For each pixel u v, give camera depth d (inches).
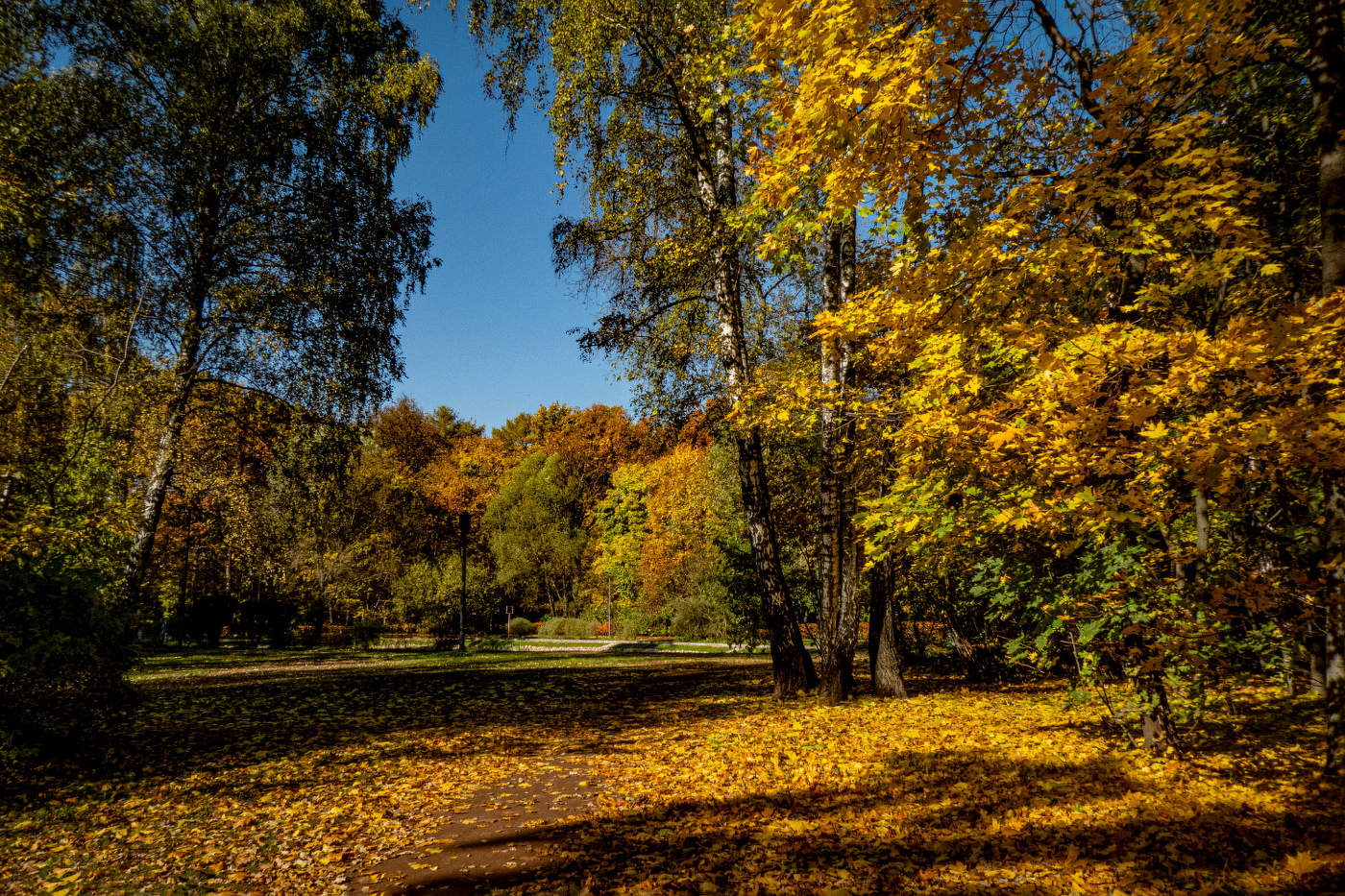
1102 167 198.1
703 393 467.5
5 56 439.8
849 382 348.2
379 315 606.5
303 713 391.5
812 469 566.3
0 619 253.4
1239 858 147.7
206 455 623.8
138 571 477.7
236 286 532.7
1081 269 208.4
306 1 593.9
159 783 244.7
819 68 190.9
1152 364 182.2
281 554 896.3
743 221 261.9
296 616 1055.0
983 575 244.4
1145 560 211.5
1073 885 139.9
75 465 488.4
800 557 593.6
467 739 316.8
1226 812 175.9
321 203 570.3
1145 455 171.3
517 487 1669.5
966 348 220.4
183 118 510.9
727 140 438.9
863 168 200.7
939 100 205.0
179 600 941.2
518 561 1491.1
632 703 417.7
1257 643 215.3
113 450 541.3
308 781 246.7
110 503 498.3
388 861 169.5
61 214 456.1
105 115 478.9
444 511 1820.9
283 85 564.7
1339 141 171.2
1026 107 226.8
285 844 183.9
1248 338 154.6
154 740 312.2
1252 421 155.2
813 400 272.2
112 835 193.0
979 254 208.2
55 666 263.0
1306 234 259.1
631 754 279.7
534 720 363.6
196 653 848.3
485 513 1733.5
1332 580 177.3
